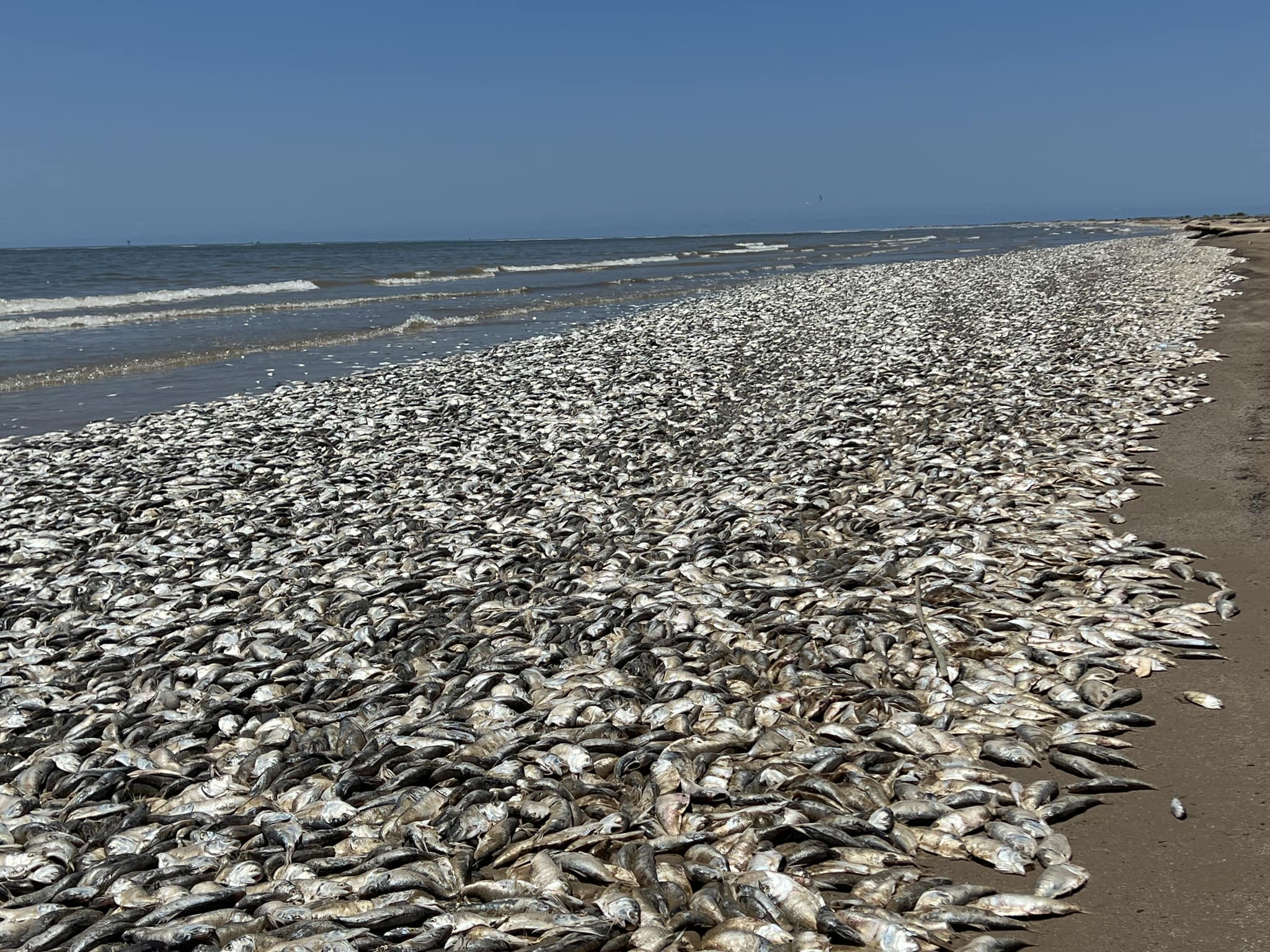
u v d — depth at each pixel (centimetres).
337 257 9550
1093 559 840
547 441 1501
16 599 920
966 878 456
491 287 4953
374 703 652
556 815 496
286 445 1541
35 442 1582
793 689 642
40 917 435
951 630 702
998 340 2258
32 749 620
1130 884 451
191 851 488
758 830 468
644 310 3603
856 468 1223
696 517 1041
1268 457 1155
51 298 3897
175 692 687
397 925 419
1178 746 567
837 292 3884
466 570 912
